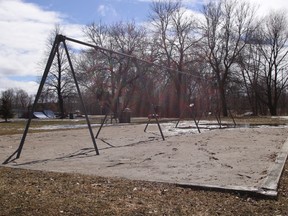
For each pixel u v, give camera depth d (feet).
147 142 42.34
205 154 31.32
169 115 148.05
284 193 18.57
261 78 196.24
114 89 124.67
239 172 23.15
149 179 21.29
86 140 45.70
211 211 15.75
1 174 22.84
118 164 26.96
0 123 114.32
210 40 155.94
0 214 14.62
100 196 17.60
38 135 53.67
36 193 17.87
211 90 93.45
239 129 63.26
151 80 124.26
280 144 38.01
